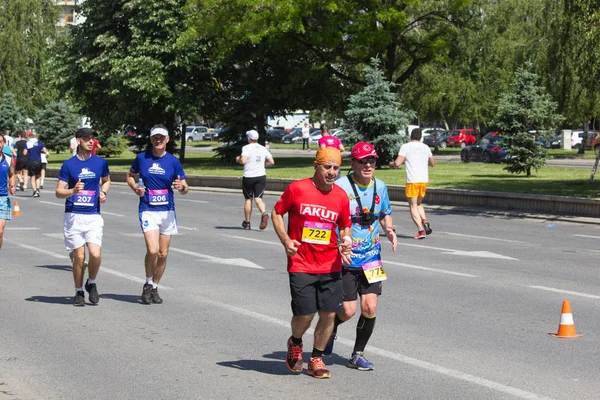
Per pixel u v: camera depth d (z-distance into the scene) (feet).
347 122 167.73
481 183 124.88
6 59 276.00
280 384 29.68
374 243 31.48
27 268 57.41
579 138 283.59
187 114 197.77
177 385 29.55
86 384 29.66
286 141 369.09
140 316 41.52
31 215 97.25
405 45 192.95
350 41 189.78
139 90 190.29
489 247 68.59
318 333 30.37
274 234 77.77
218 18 179.73
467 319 40.63
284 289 49.01
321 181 29.37
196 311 42.75
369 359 33.14
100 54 203.21
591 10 101.50
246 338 36.88
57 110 287.48
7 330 38.32
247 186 81.92
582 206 91.09
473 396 28.02
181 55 192.44
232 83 209.77
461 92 245.65
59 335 37.35
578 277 53.36
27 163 135.95
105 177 44.73
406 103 255.91
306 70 192.03
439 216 95.81
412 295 47.01
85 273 54.75
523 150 143.02
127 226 84.53
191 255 63.57
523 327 38.86
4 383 29.71
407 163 74.90
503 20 242.58
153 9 193.67
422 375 30.73
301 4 172.65
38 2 280.10
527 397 27.89
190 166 193.06
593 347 34.96
